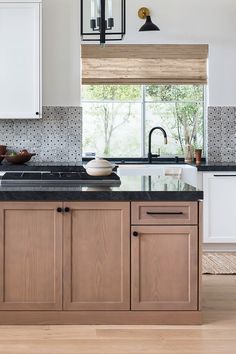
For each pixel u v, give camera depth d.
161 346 3.55
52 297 3.88
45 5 6.93
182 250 3.88
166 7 7.00
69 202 3.83
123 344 3.58
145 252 3.87
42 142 7.02
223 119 7.06
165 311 3.92
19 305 3.88
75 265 3.86
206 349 3.50
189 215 3.86
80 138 7.04
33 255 3.85
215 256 6.32
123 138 7.23
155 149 7.22
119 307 3.90
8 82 6.52
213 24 7.02
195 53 7.02
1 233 3.83
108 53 7.01
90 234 3.85
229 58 7.03
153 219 3.85
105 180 4.29
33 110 6.55
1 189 3.89
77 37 6.98
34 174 4.51
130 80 7.04
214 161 7.09
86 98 7.19
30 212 3.83
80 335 3.73
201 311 3.94
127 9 6.99
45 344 3.57
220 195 6.39
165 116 7.23
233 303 4.49
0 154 6.81
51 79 6.98
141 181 4.52
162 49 7.02
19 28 6.48
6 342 3.60
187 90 7.23
